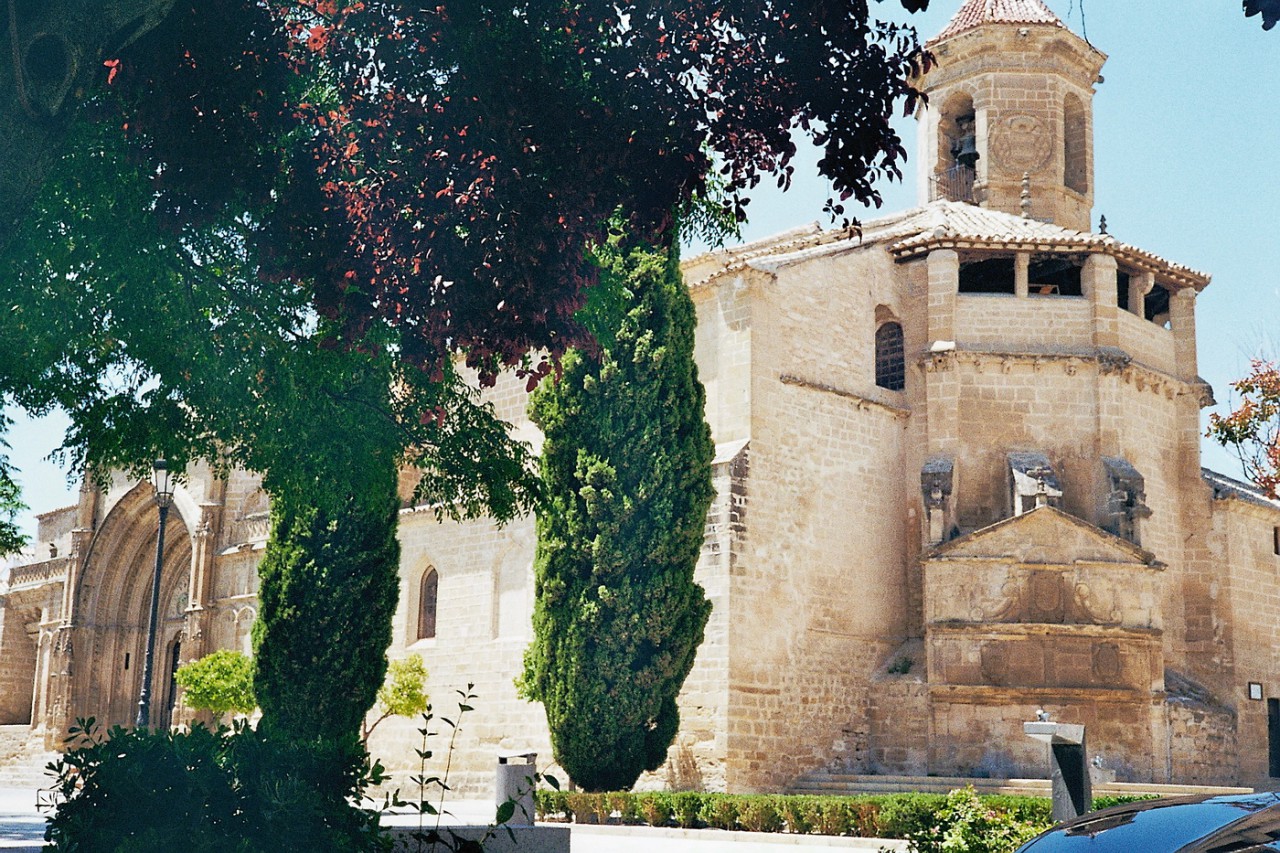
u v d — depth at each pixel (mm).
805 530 31625
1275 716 36656
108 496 54844
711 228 16578
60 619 54812
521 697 29609
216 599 47906
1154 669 31547
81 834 9289
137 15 8352
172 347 14781
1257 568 37031
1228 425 45125
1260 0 9336
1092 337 35062
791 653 30719
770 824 24828
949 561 31781
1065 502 34250
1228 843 5672
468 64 11891
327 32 12898
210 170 12258
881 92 11453
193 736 10031
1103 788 28797
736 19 11531
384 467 17391
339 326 13961
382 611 31078
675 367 28047
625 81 11875
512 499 18562
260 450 16688
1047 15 42125
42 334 14180
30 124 8047
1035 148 41156
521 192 12039
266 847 9578
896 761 31734
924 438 34625
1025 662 31234
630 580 27234
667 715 27422
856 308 34438
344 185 13312
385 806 10297
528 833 14414
